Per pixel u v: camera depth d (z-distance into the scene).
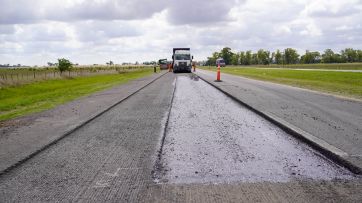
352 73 32.59
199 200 3.84
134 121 9.00
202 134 7.29
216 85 20.94
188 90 18.31
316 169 4.89
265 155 5.63
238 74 39.62
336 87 18.97
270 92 16.03
